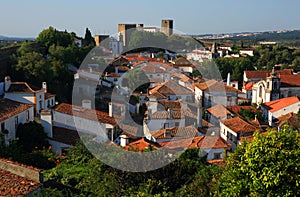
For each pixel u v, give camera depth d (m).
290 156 13.18
